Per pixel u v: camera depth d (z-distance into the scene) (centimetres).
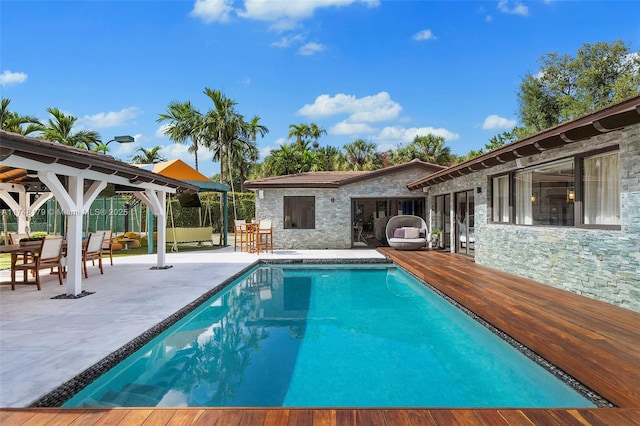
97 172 723
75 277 676
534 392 370
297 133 4212
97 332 476
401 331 563
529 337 427
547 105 3031
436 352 476
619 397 304
